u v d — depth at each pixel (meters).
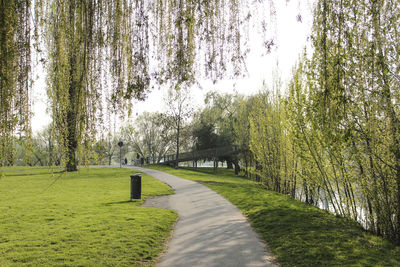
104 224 7.46
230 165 50.19
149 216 8.44
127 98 2.93
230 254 5.19
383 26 4.23
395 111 6.33
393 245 6.04
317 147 9.09
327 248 5.56
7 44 2.71
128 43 2.97
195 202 11.30
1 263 4.85
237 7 2.89
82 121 2.96
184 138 39.78
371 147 6.61
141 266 4.65
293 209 9.88
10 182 19.42
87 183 18.58
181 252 5.33
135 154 66.75
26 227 7.34
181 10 2.82
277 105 15.27
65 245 5.80
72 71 2.99
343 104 4.25
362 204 7.63
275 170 15.95
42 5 2.97
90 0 2.99
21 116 2.82
